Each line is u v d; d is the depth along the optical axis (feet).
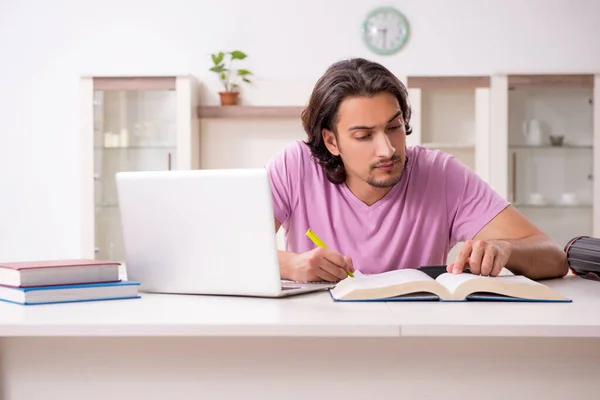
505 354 3.71
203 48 14.99
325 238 6.35
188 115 14.06
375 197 6.29
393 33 14.85
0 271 4.60
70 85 15.06
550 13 14.85
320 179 6.37
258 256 4.60
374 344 3.73
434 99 14.30
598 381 3.70
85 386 3.80
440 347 3.72
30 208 15.07
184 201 4.81
